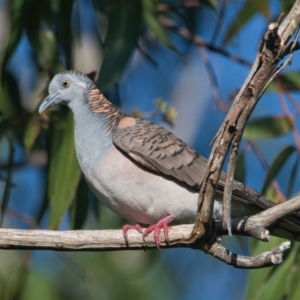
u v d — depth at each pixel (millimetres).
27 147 11516
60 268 13945
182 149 9648
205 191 7824
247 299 10406
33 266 13242
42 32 11594
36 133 11562
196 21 14281
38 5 11398
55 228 10312
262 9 12836
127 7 10891
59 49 11984
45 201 11461
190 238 8219
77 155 9938
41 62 11602
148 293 14445
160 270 14805
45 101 10539
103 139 9719
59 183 10484
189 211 9391
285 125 11180
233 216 9766
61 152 10648
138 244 8438
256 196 9398
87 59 13297
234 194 9320
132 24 10852
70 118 10711
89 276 13758
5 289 12172
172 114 11453
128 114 10328
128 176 9398
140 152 9398
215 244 8195
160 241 8406
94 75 11070
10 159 11836
